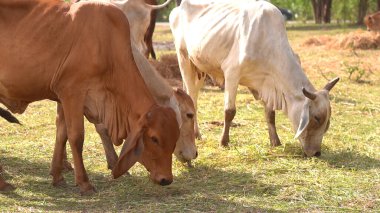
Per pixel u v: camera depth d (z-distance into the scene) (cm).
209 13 877
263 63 811
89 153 823
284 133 934
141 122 603
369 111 1087
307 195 654
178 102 705
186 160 724
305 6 3984
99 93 639
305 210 611
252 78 825
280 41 808
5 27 643
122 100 630
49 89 646
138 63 659
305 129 780
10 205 618
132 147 595
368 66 1617
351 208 618
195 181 703
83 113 640
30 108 1112
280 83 803
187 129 716
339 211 609
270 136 855
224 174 727
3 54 640
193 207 614
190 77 938
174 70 1445
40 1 648
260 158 788
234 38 829
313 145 783
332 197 647
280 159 785
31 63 635
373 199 640
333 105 1141
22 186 686
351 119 1031
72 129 639
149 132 602
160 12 4256
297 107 788
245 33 814
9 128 963
